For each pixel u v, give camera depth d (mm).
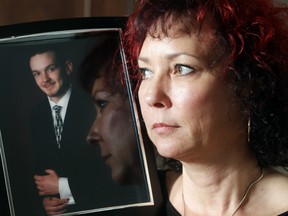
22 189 958
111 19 991
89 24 982
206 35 848
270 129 918
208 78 857
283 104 913
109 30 988
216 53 854
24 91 963
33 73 965
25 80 963
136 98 995
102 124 989
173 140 881
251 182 944
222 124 884
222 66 859
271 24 875
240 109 897
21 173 958
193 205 974
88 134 984
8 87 956
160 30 859
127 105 996
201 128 870
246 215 932
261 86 880
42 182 968
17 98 959
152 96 866
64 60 976
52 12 1391
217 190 941
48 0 1383
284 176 959
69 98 978
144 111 912
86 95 984
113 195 990
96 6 1412
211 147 892
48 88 970
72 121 979
